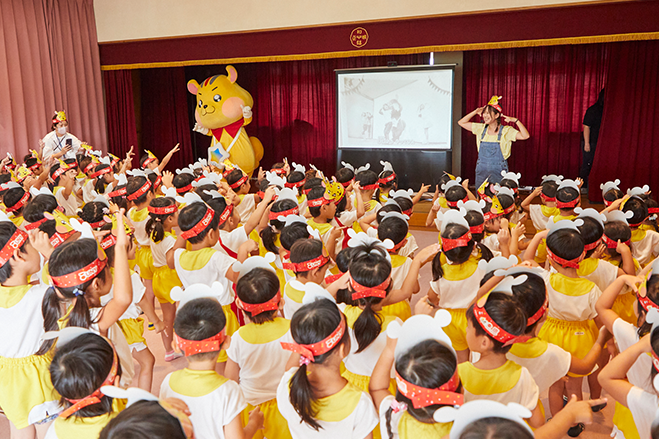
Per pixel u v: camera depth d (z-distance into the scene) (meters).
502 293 1.42
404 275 2.29
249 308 1.67
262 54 7.30
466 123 5.86
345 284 1.70
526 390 1.42
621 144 6.27
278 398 1.34
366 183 3.54
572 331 2.06
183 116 9.15
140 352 2.32
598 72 7.11
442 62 7.11
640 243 2.81
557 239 1.99
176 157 9.27
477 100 7.72
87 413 1.22
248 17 7.24
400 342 1.15
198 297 1.47
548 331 2.10
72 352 1.20
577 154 7.42
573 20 5.87
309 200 2.78
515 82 7.48
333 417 1.26
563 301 2.03
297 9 6.98
